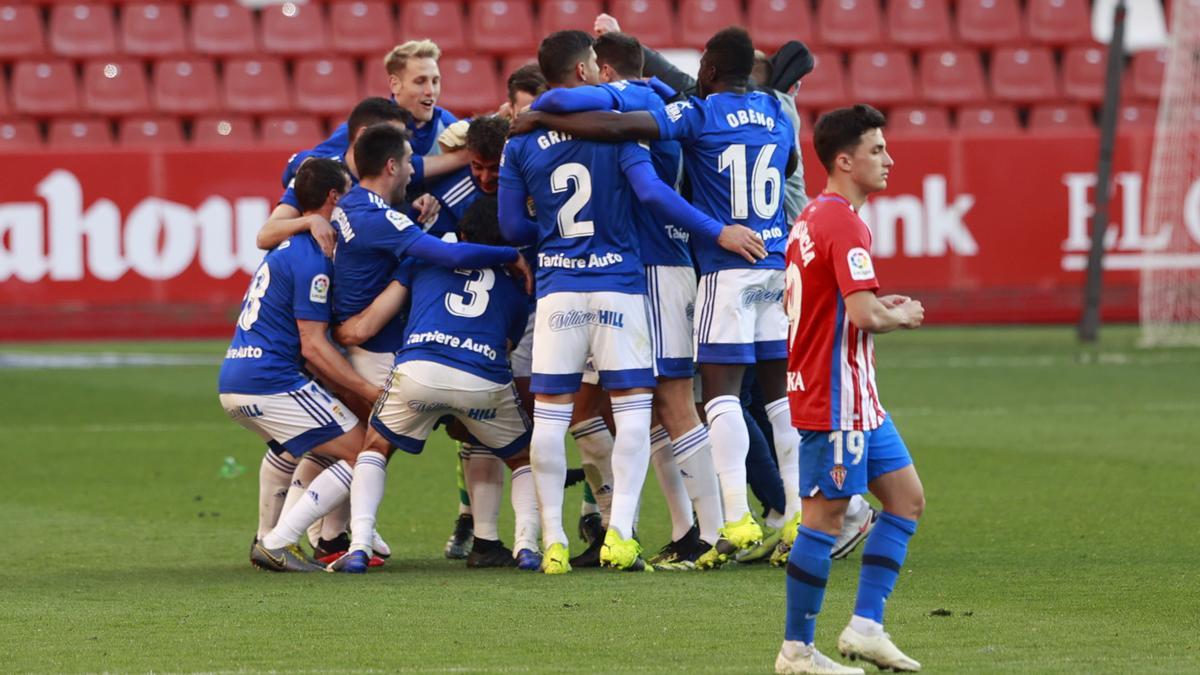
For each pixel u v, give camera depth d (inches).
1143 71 2822.3
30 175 2348.7
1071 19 2891.2
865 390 644.7
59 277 2359.7
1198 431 1555.1
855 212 644.7
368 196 960.3
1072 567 904.9
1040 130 2632.9
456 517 1162.0
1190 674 631.2
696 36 2861.7
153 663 667.4
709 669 650.2
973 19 2878.9
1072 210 2428.6
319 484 936.9
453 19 2849.4
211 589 859.4
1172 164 2438.5
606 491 976.3
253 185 2386.8
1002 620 753.0
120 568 941.8
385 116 1006.4
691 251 955.3
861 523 932.6
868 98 2768.2
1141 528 1045.2
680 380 938.7
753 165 922.7
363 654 684.1
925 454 1419.8
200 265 2383.1
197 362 2240.4
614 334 901.8
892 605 794.8
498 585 868.6
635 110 908.6
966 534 1032.8
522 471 955.3
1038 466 1343.5
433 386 916.0
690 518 951.6
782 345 932.6
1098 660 660.1
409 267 967.6
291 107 2755.9
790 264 658.2
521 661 668.7
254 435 1616.6
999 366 2137.1
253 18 2878.9
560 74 926.4
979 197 2423.7
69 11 2824.8
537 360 912.9
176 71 2755.9
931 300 2420.0
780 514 1006.4
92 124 2650.1
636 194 908.0
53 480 1342.3
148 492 1280.8
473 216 952.3
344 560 925.2
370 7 2864.2
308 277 949.2
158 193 2369.6
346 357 986.7
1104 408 1737.2
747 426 992.9
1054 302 2433.6
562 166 897.5
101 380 2059.5
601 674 639.8
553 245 911.0
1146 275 2453.2
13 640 717.9
